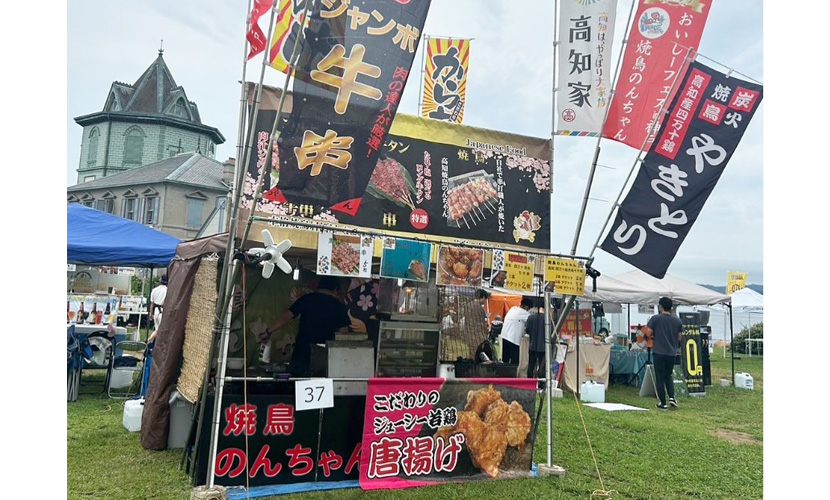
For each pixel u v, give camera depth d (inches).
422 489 184.5
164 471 190.7
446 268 189.3
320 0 151.9
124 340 362.3
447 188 204.7
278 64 159.6
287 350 232.1
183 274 221.6
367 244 176.6
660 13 201.8
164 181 1074.1
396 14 158.9
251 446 177.8
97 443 224.1
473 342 250.1
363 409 194.9
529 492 186.1
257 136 173.6
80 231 339.3
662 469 221.3
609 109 201.9
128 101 1393.9
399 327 207.8
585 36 205.5
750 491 199.9
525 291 202.7
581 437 267.9
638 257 201.3
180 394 209.6
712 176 202.4
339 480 188.2
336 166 153.8
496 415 201.5
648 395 433.1
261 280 226.5
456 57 278.4
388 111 158.1
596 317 597.0
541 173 221.0
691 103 203.9
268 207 175.8
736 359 880.3
